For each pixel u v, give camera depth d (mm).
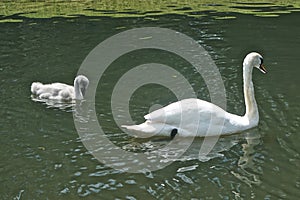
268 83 15359
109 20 24500
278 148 10906
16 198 8891
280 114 12812
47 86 14648
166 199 8820
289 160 10328
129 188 9219
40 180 9539
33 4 29062
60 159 10398
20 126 12180
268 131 11828
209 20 24250
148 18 24859
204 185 9320
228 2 28938
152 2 29406
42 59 18297
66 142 11203
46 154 10617
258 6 27484
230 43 20250
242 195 8953
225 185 9320
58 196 8953
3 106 13625
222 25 23203
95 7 27969
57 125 12234
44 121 12516
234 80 15875
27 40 20906
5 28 23031
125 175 9695
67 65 17672
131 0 30125
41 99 14297
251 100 12039
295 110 13055
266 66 17188
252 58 12109
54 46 20000
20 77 16297
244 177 9617
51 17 25359
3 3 29516
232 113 13117
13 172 9852
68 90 14305
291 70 16656
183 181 9469
